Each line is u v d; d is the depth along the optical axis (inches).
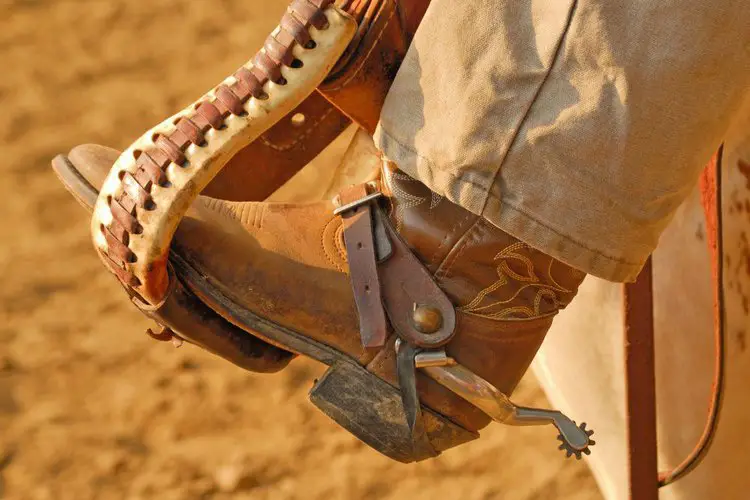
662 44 150.7
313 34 162.4
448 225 174.7
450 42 161.5
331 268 184.9
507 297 178.9
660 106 154.0
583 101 154.9
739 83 155.5
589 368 261.0
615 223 162.2
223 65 581.3
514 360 185.5
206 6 619.8
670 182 160.6
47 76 569.6
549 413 182.5
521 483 385.7
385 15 171.3
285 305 182.1
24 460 395.5
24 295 454.9
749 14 150.1
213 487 386.3
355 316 183.0
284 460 393.4
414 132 166.9
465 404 184.1
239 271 181.8
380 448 190.7
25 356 430.3
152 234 164.1
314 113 212.5
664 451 242.1
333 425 406.0
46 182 507.8
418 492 384.5
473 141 160.6
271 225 187.3
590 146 156.3
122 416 408.5
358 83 175.9
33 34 597.3
